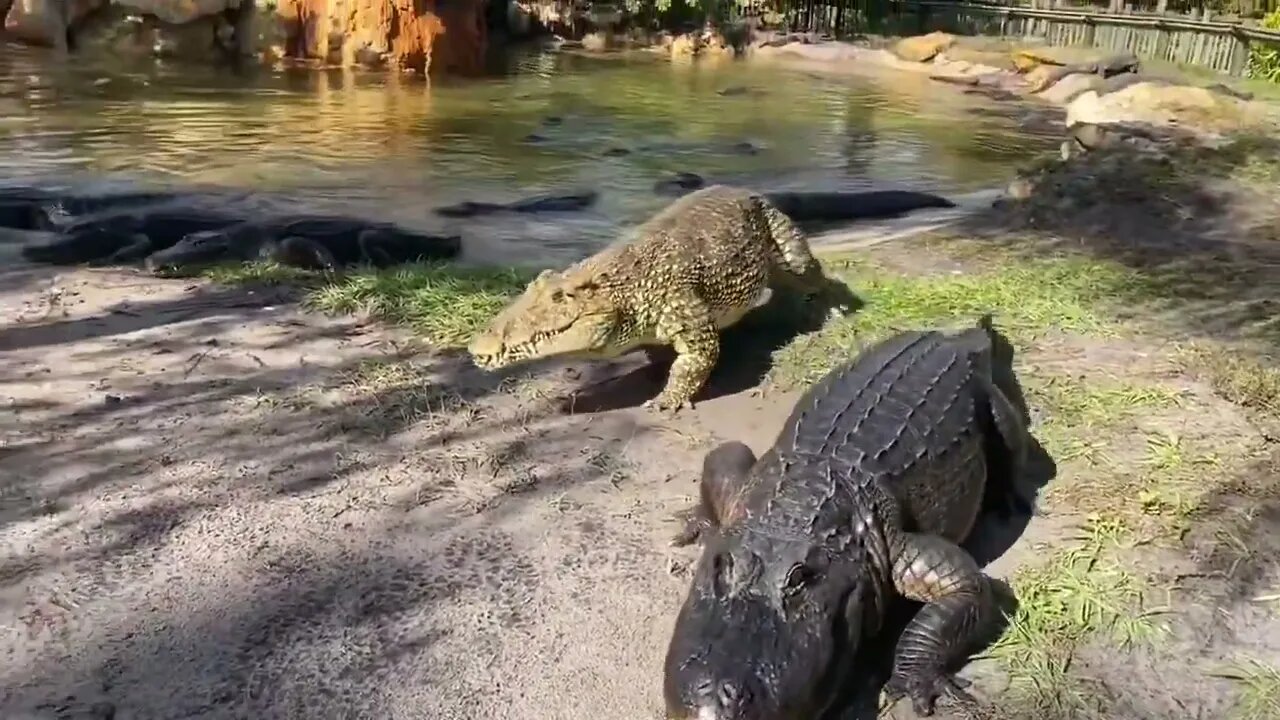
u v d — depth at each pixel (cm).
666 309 338
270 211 603
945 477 252
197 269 472
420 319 406
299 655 226
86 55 1209
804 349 384
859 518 223
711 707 181
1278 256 496
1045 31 1554
